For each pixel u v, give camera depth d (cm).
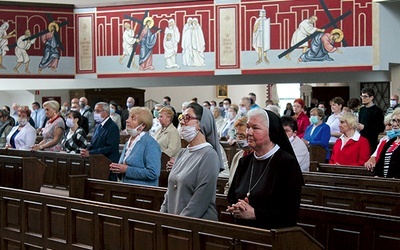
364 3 1401
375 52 1398
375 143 1103
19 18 1647
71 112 1109
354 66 1414
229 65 1520
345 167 862
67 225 639
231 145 1216
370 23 1400
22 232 688
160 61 1591
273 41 1477
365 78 1481
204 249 509
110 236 596
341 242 566
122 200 731
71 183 766
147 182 718
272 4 1475
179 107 2512
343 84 2450
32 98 2195
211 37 1535
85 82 1695
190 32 1556
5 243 711
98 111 923
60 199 645
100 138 920
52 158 1142
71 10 1680
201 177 536
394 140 782
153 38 1595
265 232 457
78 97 2248
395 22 1404
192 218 516
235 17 1510
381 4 1391
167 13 1580
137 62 1614
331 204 696
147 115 712
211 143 601
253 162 492
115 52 1639
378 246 539
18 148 1207
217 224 495
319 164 888
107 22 1644
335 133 1154
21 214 689
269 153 478
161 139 944
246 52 1504
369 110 1105
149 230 559
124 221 581
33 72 1656
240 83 1571
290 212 462
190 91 2531
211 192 538
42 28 1661
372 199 664
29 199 680
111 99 2295
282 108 2605
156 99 2459
